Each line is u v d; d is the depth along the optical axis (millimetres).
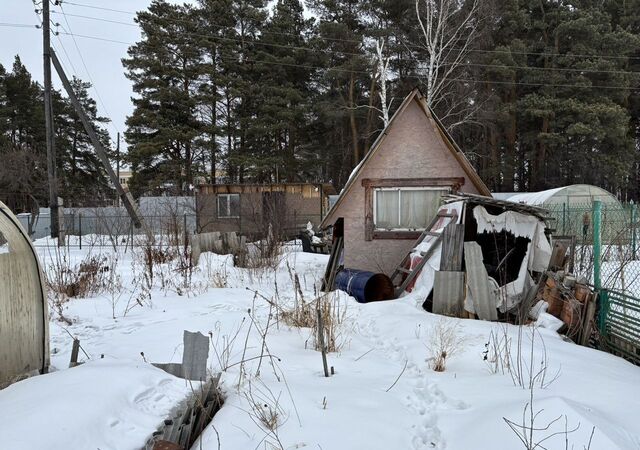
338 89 30688
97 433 2535
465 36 23781
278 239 14836
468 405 3740
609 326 6105
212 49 31516
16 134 39781
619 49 29922
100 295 8648
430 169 10359
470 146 31609
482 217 7973
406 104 10195
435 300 7578
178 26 31219
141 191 31547
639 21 33156
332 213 10516
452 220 8195
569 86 28094
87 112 44875
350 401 3611
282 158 32281
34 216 23297
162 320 6809
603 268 7801
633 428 3086
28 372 3904
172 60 31078
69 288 8422
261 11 32375
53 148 18938
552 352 5117
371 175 10484
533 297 7367
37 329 4078
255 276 11102
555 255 8000
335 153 34688
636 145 35188
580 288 6520
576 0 30234
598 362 4953
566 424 2873
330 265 11156
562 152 31141
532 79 28750
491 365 4742
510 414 3197
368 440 2977
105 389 2973
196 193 23500
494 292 7453
